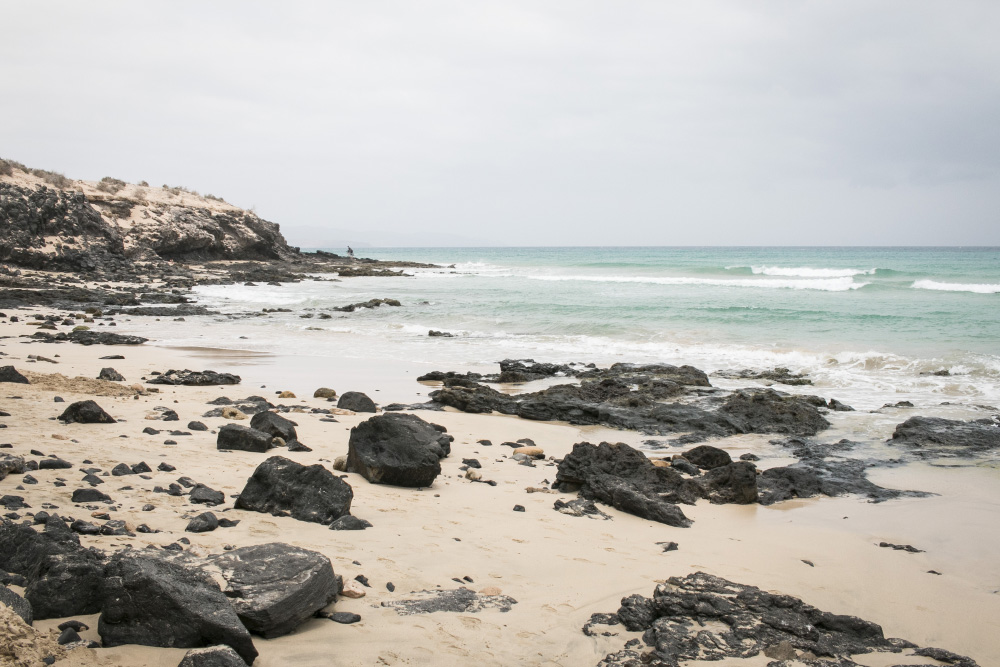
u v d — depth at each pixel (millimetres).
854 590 6043
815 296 36812
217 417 11453
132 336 23438
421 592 5207
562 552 6469
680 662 4402
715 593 5172
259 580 4496
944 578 6422
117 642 3902
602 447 9320
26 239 45500
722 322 27000
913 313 28359
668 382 16281
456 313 31234
